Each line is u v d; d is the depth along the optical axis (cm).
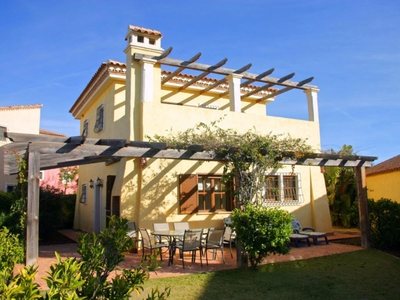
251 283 728
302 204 1448
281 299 628
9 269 311
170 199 1181
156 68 1236
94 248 343
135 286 334
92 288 310
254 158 950
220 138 1005
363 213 1177
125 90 1359
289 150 1034
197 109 1274
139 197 1135
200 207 1250
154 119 1191
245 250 851
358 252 1076
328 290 682
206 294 653
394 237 1101
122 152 848
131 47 1219
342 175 1805
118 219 385
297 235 1190
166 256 1040
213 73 1331
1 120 2192
